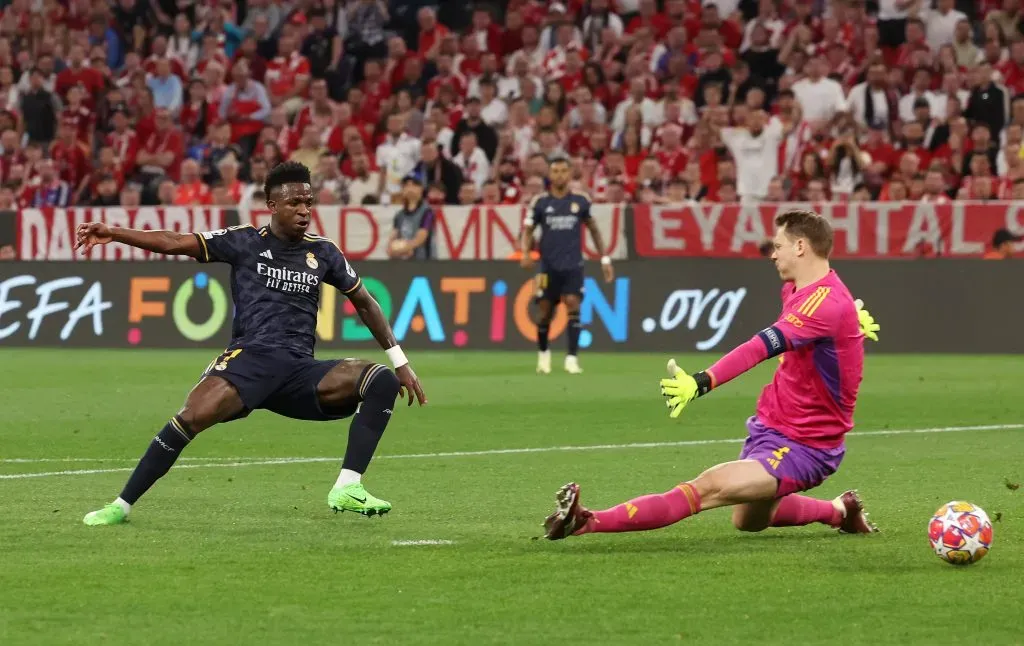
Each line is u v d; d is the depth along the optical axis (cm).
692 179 7025
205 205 7638
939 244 6197
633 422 3853
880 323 6166
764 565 1955
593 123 7538
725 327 6306
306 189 2367
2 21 9056
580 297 5453
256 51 8538
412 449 3316
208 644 1538
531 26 8275
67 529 2253
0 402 4434
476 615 1666
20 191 8188
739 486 2038
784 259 2105
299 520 2350
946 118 7081
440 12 8612
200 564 1966
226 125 8100
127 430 3728
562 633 1584
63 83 8562
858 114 7262
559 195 5453
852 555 2027
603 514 2017
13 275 7231
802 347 2042
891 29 7675
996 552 2045
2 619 1645
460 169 7412
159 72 8594
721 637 1565
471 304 6650
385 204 7038
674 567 1939
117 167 8175
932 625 1619
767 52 7631
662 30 8056
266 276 2366
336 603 1725
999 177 6694
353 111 8088
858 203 6266
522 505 2514
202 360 6234
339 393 2362
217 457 3195
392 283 6775
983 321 6062
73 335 7088
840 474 2889
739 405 4275
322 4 8588
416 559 2002
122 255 7181
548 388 4800
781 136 7044
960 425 3741
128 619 1645
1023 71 7294
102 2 9012
